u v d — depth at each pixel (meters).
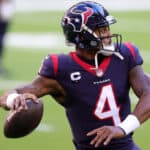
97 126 13.67
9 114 12.91
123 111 13.74
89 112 13.62
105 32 13.59
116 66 13.70
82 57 13.67
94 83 13.59
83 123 13.73
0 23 37.12
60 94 13.79
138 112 13.07
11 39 47.75
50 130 24.69
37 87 13.62
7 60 39.62
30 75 35.34
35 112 12.77
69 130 24.70
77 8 13.65
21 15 60.84
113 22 13.65
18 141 23.48
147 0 68.12
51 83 13.64
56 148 22.59
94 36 13.49
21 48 44.22
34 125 12.91
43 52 42.66
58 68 13.58
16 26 54.12
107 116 13.62
